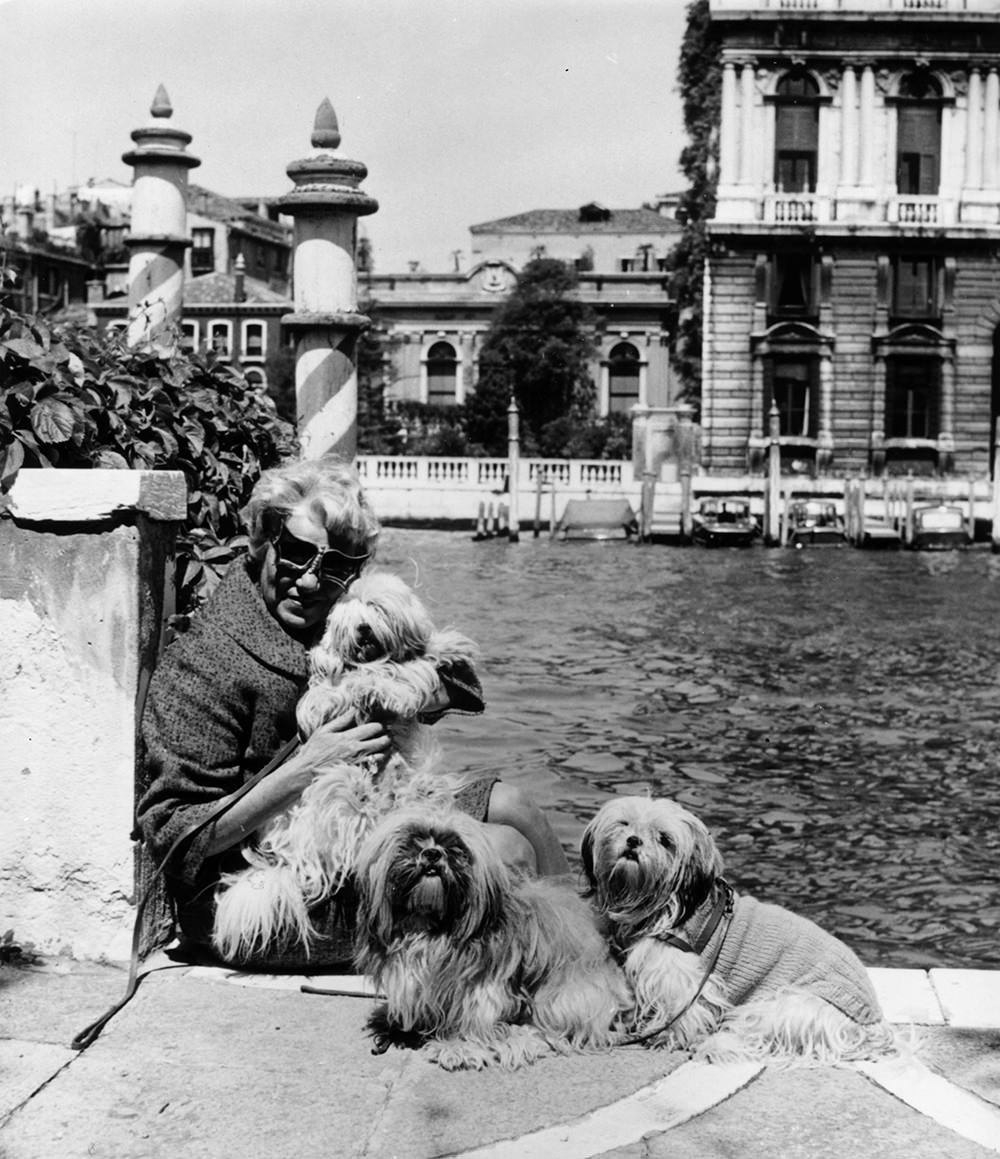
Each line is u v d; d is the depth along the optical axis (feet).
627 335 215.51
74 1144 11.54
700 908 13.51
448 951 12.71
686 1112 12.12
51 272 218.38
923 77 154.92
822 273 154.40
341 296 32.94
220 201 249.34
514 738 46.75
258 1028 13.48
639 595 96.68
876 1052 13.14
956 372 155.63
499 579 106.73
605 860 13.41
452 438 191.52
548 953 13.14
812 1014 13.07
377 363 192.65
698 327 177.27
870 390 155.22
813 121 155.94
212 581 18.92
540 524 150.20
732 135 155.02
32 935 14.88
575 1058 13.07
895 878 32.19
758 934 13.52
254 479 23.18
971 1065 13.05
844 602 93.91
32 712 14.60
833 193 155.12
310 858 13.79
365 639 13.79
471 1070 12.76
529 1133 11.78
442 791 13.84
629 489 151.74
